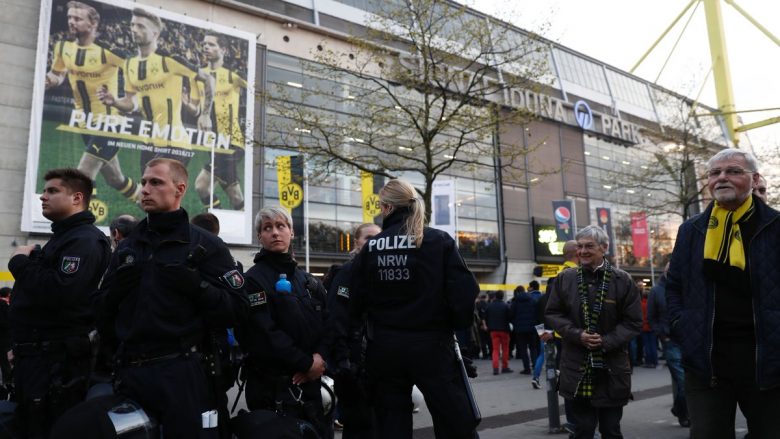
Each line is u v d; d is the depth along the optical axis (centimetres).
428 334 310
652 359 1320
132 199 2127
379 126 1234
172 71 2261
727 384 302
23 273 328
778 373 280
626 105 4247
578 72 4012
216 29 2377
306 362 335
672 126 2716
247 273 350
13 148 1988
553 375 611
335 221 2625
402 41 1197
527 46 1230
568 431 600
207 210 2269
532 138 3438
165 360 267
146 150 2177
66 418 245
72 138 2042
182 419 258
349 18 2822
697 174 2483
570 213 3058
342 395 381
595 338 413
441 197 1262
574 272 450
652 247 3938
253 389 342
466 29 1187
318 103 2155
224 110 2355
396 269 315
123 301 276
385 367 311
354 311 338
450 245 321
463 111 1172
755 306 290
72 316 327
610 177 3111
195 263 279
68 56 2058
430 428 623
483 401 854
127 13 2184
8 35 2022
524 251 3319
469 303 310
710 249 311
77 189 356
